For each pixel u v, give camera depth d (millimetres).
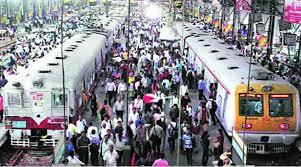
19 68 30234
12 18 53781
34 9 57969
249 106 17641
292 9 22828
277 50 35594
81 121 17078
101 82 29953
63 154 14734
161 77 25969
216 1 47531
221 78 20109
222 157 13859
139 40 44688
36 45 39812
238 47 34656
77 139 15969
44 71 19562
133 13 80750
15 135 18219
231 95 17859
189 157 16750
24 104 18016
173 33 41219
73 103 18359
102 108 20234
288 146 17969
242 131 17688
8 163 17062
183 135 16750
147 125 17562
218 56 24250
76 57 23672
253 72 18812
